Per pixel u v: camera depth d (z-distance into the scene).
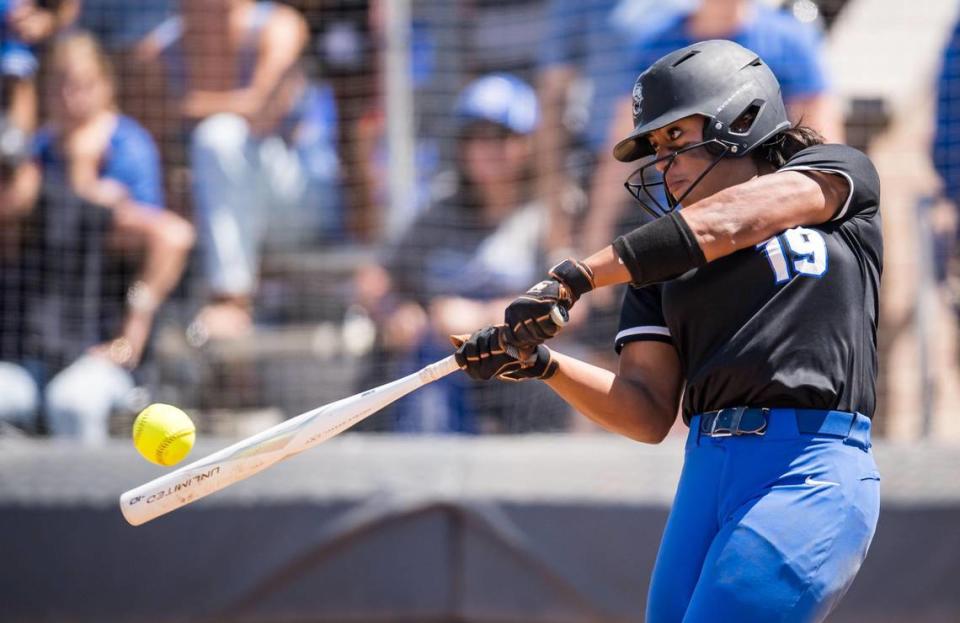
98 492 18.23
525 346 9.92
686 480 10.00
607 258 9.63
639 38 20.11
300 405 20.64
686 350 10.21
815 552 9.26
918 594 17.55
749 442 9.58
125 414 20.16
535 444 18.36
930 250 19.34
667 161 10.23
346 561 18.05
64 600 18.11
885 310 19.20
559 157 20.45
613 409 10.49
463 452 18.27
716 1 19.47
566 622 17.80
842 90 19.77
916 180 19.64
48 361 20.34
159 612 18.05
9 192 20.67
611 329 19.66
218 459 10.32
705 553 9.73
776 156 10.38
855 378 9.65
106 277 20.92
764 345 9.58
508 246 20.44
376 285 20.39
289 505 18.09
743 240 9.52
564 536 17.86
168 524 18.16
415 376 10.34
